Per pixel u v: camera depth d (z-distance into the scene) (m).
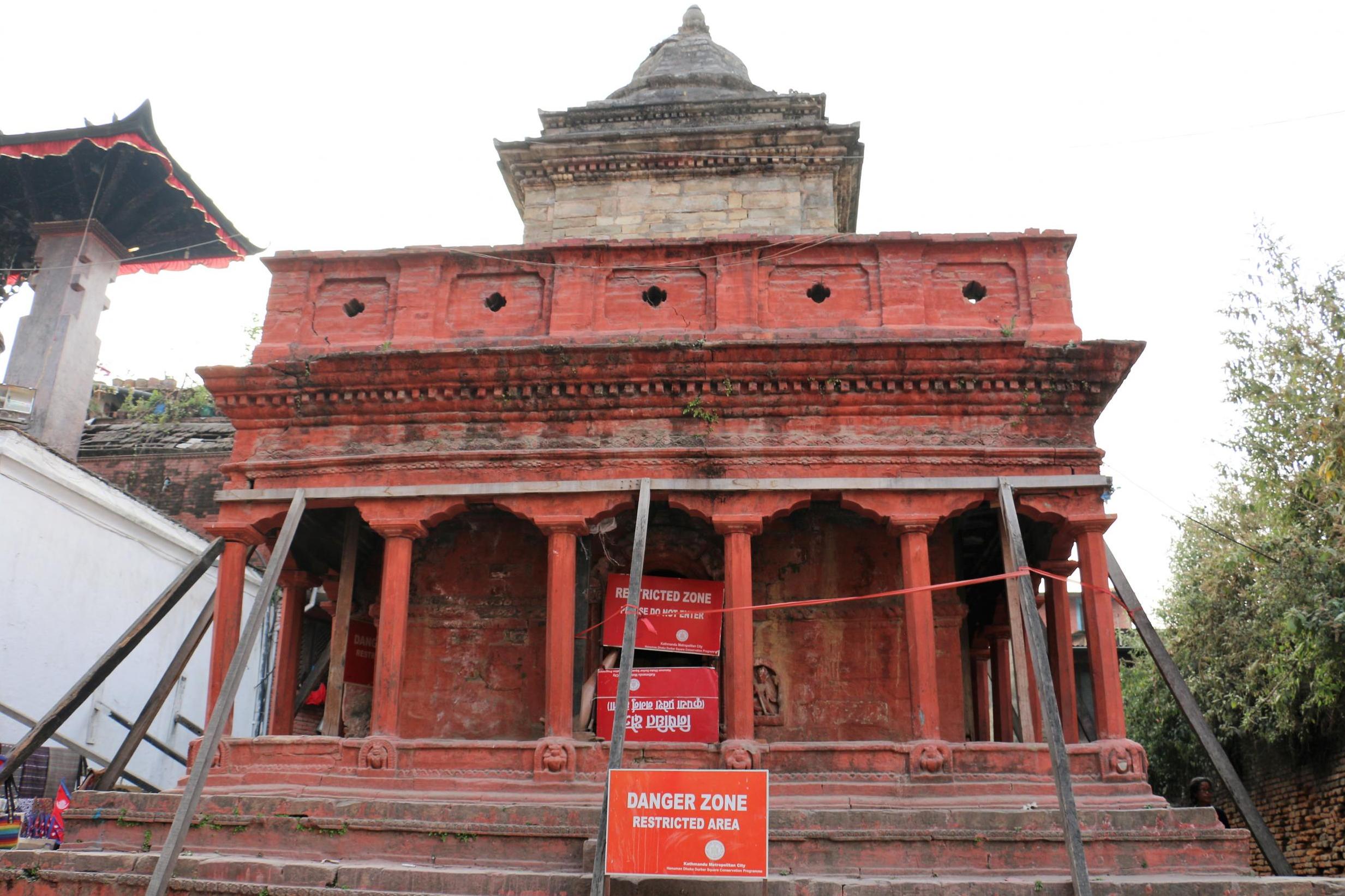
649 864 11.53
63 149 25.34
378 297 16.97
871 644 16.86
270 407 16.12
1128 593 14.72
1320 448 18.09
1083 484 14.80
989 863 12.34
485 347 15.48
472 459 15.53
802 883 11.71
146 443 30.98
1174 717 25.69
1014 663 14.85
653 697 15.56
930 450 15.12
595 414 15.74
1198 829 12.55
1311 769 20.47
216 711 12.98
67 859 12.59
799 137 22.09
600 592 17.52
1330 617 17.06
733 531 14.99
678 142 22.22
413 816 13.18
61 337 25.69
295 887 11.80
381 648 14.91
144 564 23.06
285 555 14.75
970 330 15.88
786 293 16.44
